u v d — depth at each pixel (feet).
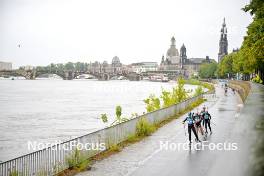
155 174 64.03
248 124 103.19
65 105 374.02
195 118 102.42
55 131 205.46
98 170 67.56
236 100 249.55
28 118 269.23
